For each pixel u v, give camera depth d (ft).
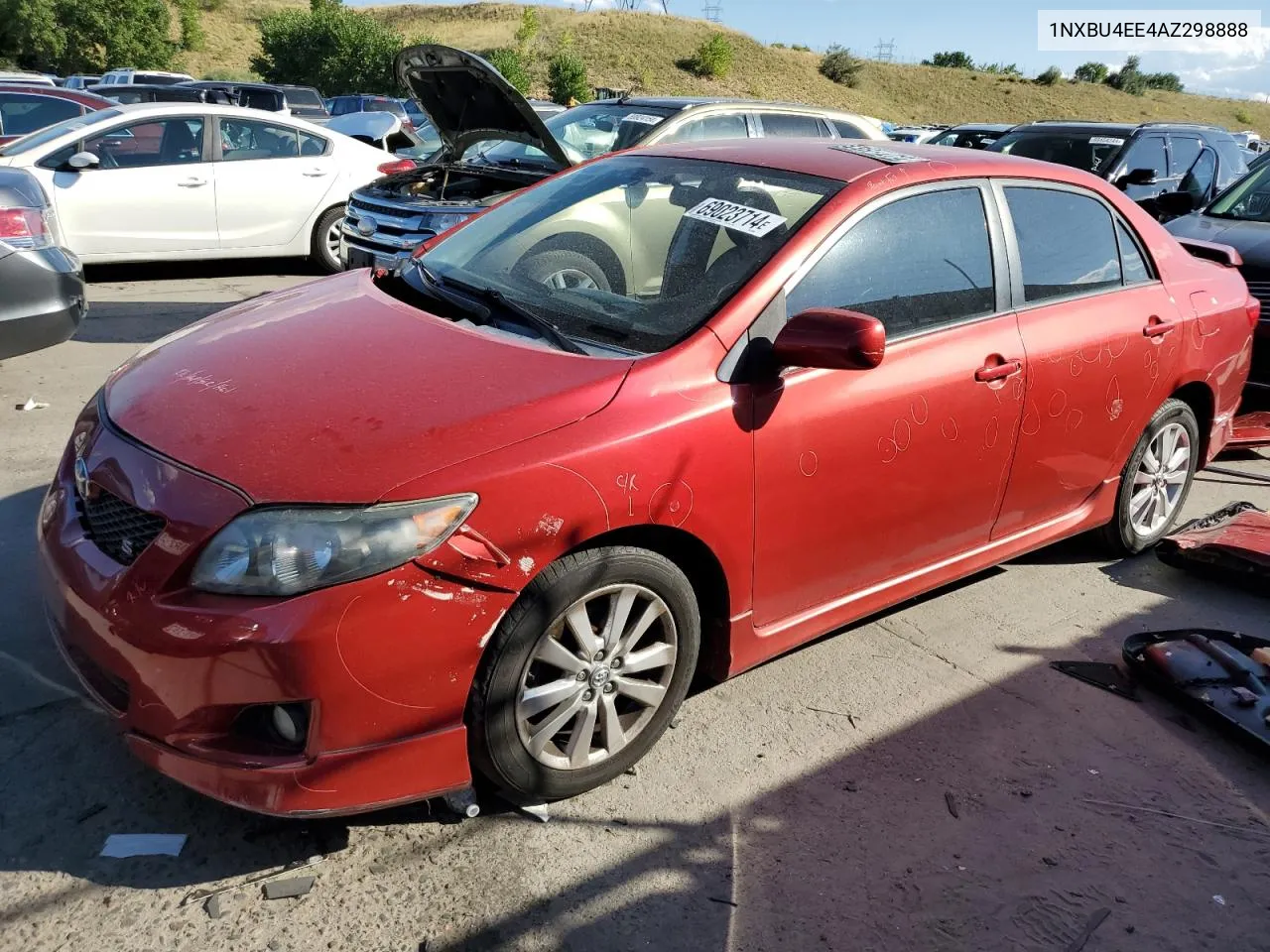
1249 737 9.99
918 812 8.80
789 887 7.83
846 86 209.15
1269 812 9.24
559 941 7.14
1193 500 16.81
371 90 137.69
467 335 9.05
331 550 6.82
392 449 7.32
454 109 23.35
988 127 45.11
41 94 33.32
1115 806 9.12
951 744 9.82
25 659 9.89
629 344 8.92
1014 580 13.62
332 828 8.04
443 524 7.09
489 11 223.92
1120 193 13.33
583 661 8.11
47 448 15.26
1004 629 12.24
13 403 17.25
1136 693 11.00
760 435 8.80
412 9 233.96
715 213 10.17
